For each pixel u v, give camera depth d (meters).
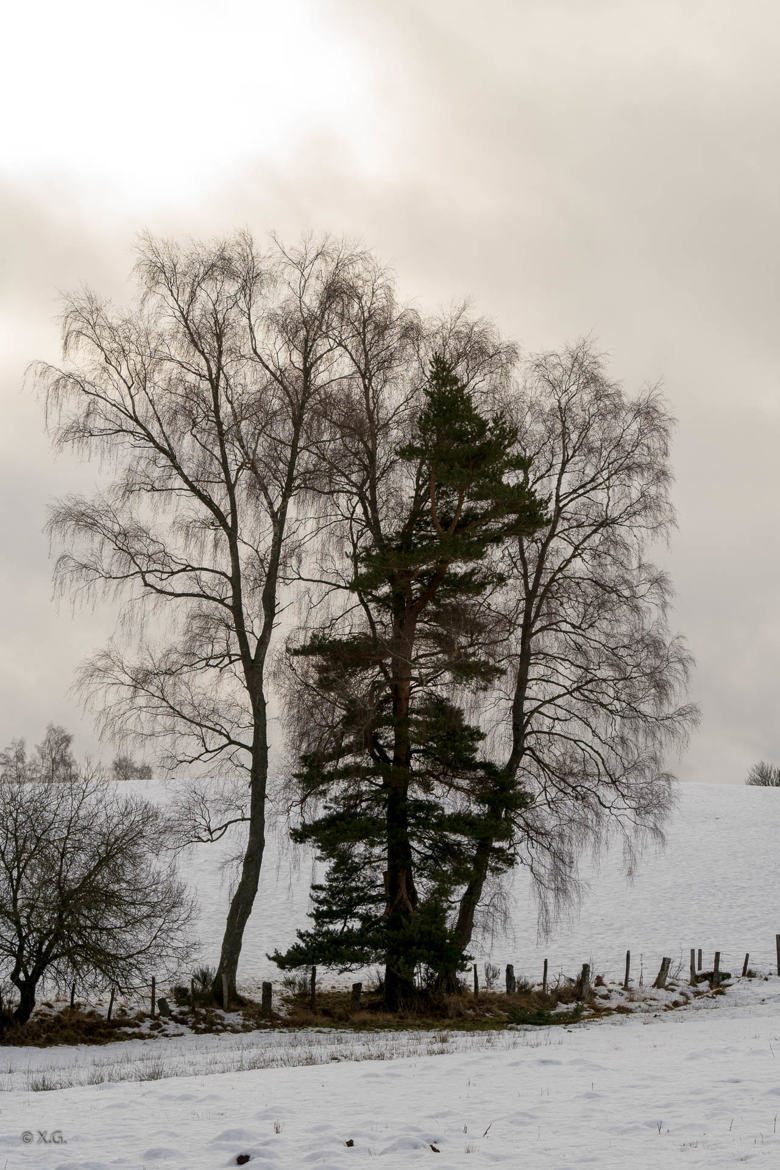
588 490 30.03
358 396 28.58
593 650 29.28
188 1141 10.48
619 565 29.39
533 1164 9.15
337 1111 11.91
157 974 31.02
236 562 28.92
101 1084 15.39
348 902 27.53
